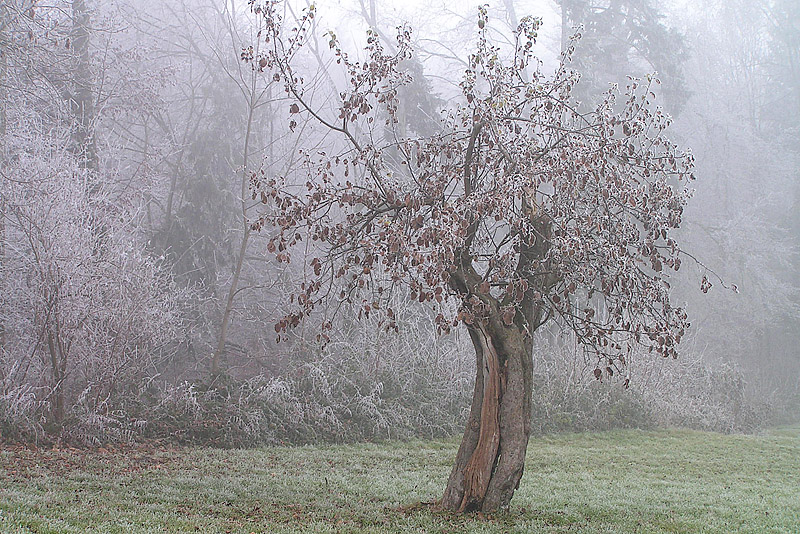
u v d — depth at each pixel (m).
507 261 8.53
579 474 14.01
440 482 12.21
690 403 24.58
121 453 13.88
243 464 13.32
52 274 15.04
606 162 9.18
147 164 23.05
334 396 18.78
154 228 24.55
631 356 22.88
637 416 22.83
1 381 14.73
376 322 20.02
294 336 21.22
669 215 9.62
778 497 12.23
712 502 11.29
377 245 8.66
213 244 23.16
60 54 18.02
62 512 8.04
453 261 8.51
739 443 20.86
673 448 19.11
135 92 22.08
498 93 9.72
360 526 8.20
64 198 15.72
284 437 16.81
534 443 18.94
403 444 17.53
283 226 9.35
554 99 9.67
